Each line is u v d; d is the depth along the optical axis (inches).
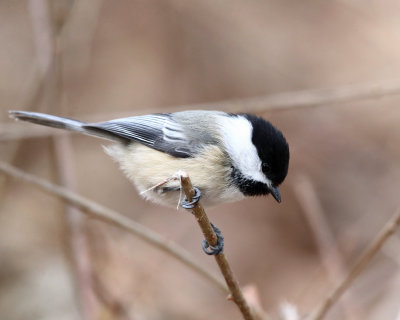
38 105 404.2
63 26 393.7
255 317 249.0
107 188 512.4
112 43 526.0
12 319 391.5
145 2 524.1
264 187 271.4
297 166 506.0
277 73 531.8
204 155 262.2
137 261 397.1
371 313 370.3
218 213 510.0
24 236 446.0
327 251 374.6
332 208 489.1
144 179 276.1
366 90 374.6
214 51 529.7
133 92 516.1
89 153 526.9
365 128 517.3
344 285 260.1
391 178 496.1
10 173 306.2
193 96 521.7
